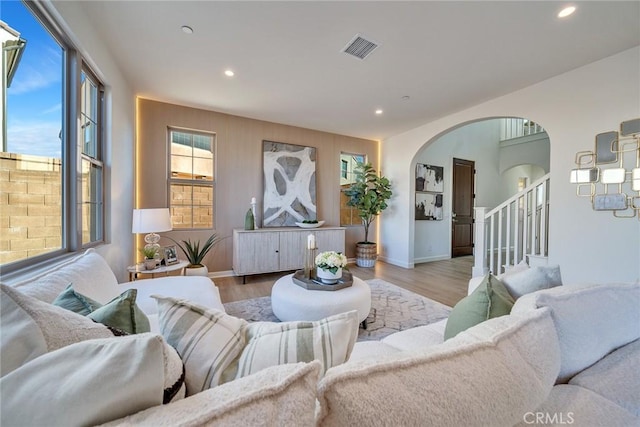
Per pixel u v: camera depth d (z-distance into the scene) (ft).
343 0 5.77
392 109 12.19
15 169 4.34
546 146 19.04
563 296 2.89
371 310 9.00
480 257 12.62
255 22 6.48
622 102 7.63
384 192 15.94
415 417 1.31
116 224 8.38
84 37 5.97
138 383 1.31
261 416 1.19
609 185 7.89
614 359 2.91
